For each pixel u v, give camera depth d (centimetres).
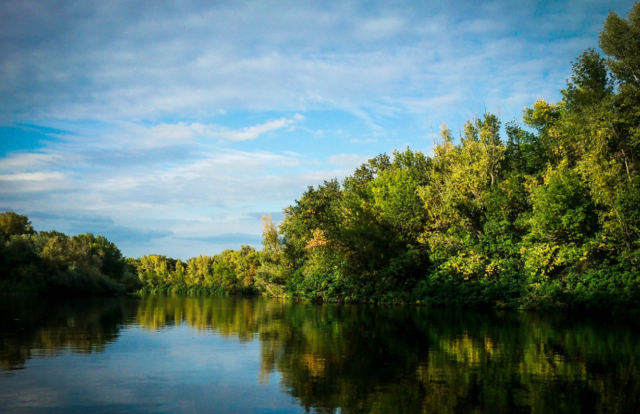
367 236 3697
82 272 5978
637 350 1153
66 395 697
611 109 2789
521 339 1368
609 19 2934
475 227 3284
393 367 929
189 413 617
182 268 12756
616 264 2534
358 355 1073
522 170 3709
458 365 952
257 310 2894
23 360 977
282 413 621
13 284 5250
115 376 830
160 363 960
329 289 4038
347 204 4506
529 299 2667
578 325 1803
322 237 4147
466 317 2202
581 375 857
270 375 851
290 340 1341
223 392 728
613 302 2278
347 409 641
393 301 3528
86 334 1449
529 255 2750
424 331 1588
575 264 2592
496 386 772
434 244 3294
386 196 4222
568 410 639
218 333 1520
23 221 7412
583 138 2766
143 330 1594
